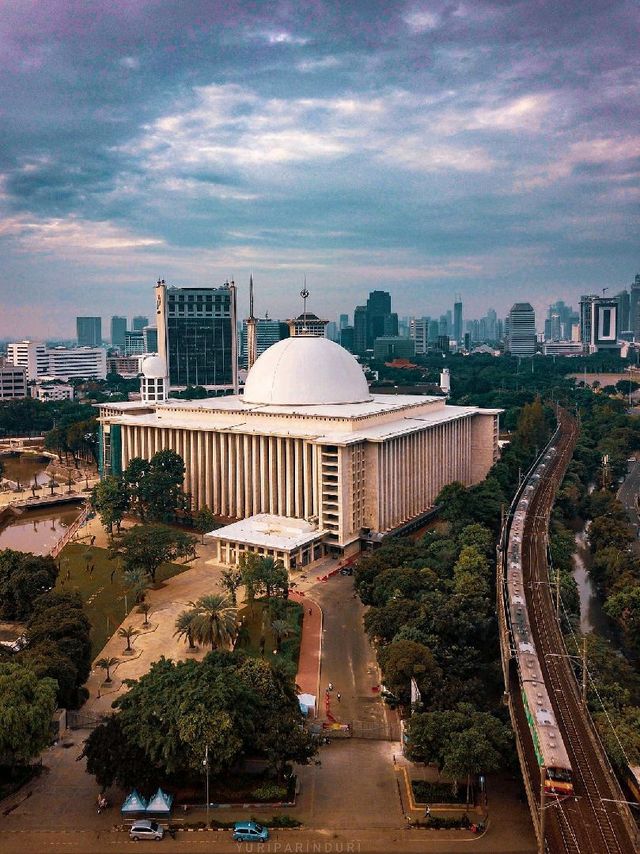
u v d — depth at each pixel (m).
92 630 179.88
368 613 167.12
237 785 119.38
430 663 138.75
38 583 184.75
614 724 123.38
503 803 115.69
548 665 144.50
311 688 152.00
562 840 97.88
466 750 111.69
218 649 146.12
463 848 105.56
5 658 142.88
